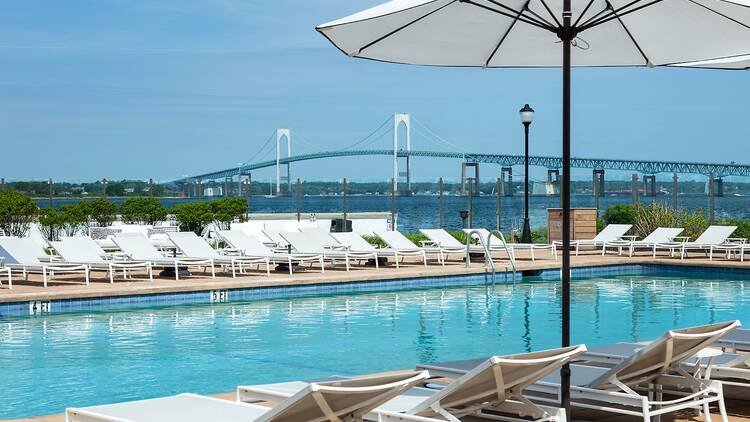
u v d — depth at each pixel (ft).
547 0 16.14
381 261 48.62
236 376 21.58
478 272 43.78
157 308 33.94
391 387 11.44
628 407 15.40
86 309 33.50
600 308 33.86
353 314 32.30
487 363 11.93
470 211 64.03
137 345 25.89
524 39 17.26
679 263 47.98
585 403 14.90
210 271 44.01
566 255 13.38
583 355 16.65
